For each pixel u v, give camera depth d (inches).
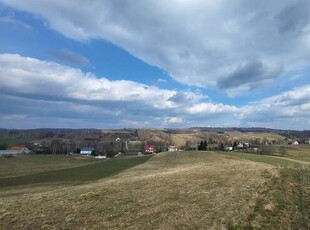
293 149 5300.2
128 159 3937.0
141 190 1057.5
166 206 854.5
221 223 715.4
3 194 1457.9
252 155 3607.3
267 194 1014.4
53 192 1134.4
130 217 759.1
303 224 752.3
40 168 3457.2
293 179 1243.2
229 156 3348.9
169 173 1545.3
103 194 996.6
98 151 7372.1
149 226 695.7
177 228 682.8
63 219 743.1
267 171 1433.3
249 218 776.9
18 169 3339.1
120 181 1299.2
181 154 3909.9
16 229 685.9
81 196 962.7
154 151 7657.5
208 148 6889.8
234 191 1036.5
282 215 812.0
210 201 905.5
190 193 1011.9
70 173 2593.5
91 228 686.5
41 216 764.6
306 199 957.2
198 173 1457.9
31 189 1670.8
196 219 738.8
